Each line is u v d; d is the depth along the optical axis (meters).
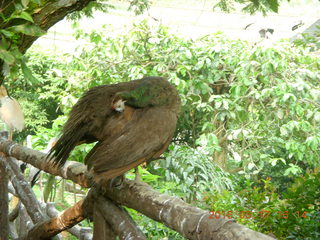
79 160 5.37
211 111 8.62
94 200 2.20
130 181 1.97
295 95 7.90
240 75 7.77
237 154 9.63
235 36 10.28
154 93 1.99
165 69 8.39
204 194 5.52
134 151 1.84
